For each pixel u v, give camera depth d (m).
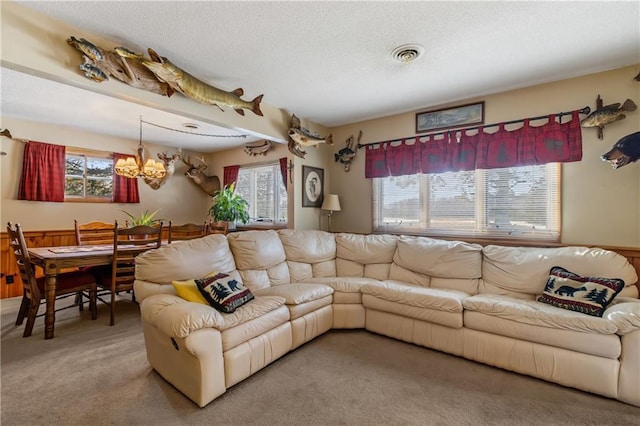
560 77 2.87
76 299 3.63
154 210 5.43
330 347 2.59
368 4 1.86
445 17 1.99
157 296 2.12
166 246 2.44
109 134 4.77
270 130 3.68
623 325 1.84
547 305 2.25
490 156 3.24
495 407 1.81
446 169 3.52
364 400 1.87
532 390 1.98
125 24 2.06
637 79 2.55
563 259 2.49
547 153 2.93
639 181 2.60
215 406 1.80
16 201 4.06
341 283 3.00
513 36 2.20
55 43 2.03
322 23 2.05
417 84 3.04
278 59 2.54
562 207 2.91
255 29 2.12
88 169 4.70
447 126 3.55
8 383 2.01
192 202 5.95
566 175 2.90
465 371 2.20
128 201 5.04
